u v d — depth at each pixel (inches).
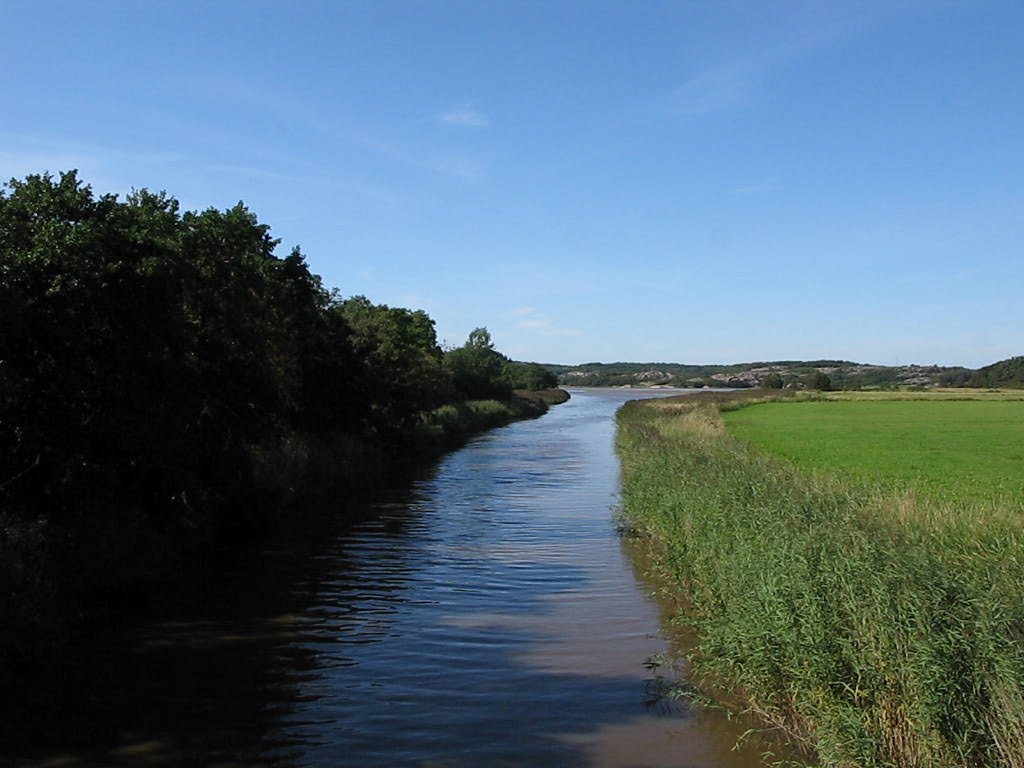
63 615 464.4
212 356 722.8
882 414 2674.7
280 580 606.5
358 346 1332.4
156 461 588.1
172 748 321.7
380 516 908.0
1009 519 557.0
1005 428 1996.8
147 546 594.2
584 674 409.4
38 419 519.5
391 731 339.9
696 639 464.8
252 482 799.1
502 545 746.8
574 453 1681.8
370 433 1398.9
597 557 694.5
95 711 356.8
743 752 319.0
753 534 440.1
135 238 573.6
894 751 278.2
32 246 511.5
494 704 369.4
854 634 301.1
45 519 500.1
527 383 5265.8
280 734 335.3
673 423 1780.3
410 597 561.6
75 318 522.9
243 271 816.3
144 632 471.8
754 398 3826.3
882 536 435.2
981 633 268.2
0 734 332.5
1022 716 244.4
